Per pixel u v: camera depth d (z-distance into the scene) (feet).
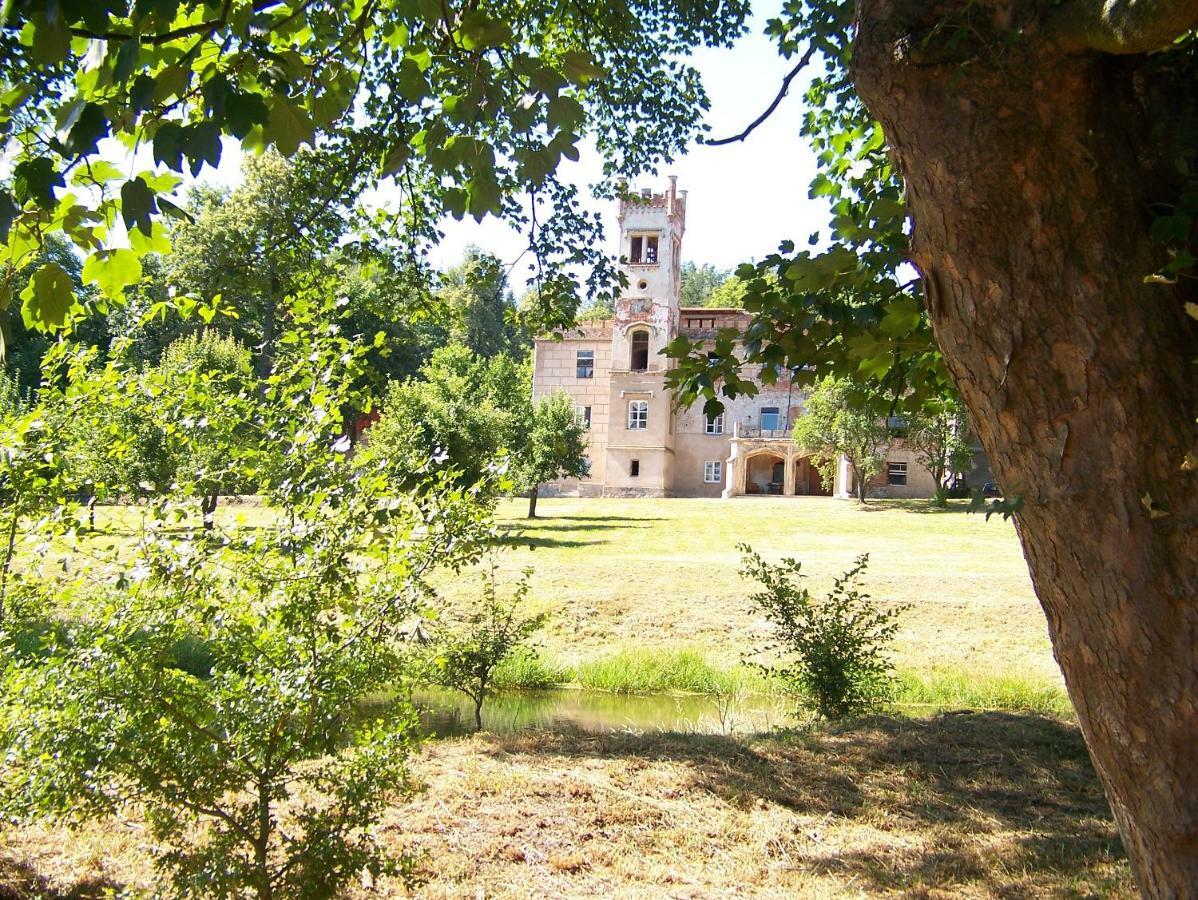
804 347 14.29
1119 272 6.99
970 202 7.23
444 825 19.19
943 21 7.14
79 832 16.76
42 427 14.53
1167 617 6.82
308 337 14.82
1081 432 7.03
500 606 33.86
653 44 31.09
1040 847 18.40
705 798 21.58
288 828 17.07
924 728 28.45
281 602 12.88
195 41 9.18
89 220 9.14
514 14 25.81
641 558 78.38
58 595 14.37
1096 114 7.08
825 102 22.91
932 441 128.88
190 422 13.82
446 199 9.53
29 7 6.57
